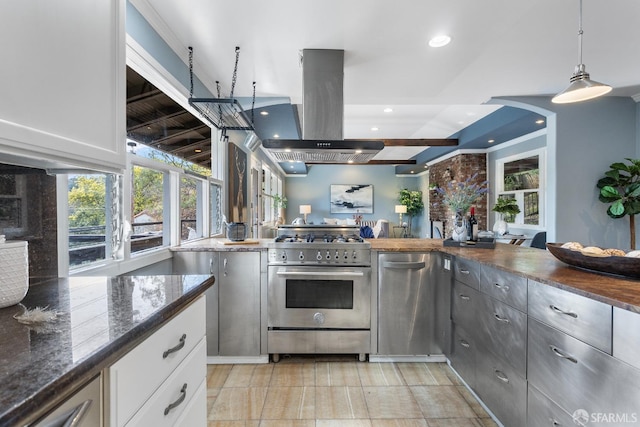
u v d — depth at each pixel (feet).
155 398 2.69
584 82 5.79
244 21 6.60
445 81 9.87
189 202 9.27
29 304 2.91
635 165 10.59
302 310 7.88
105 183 5.59
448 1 5.99
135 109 6.61
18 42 2.25
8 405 1.44
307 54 7.86
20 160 3.26
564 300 3.88
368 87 10.41
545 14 6.40
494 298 5.51
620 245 11.54
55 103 2.59
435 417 5.77
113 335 2.20
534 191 17.42
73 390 1.86
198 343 3.65
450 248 7.76
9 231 3.43
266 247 7.84
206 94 9.71
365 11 6.29
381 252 7.88
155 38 6.57
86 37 2.94
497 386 5.43
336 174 35.19
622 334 3.13
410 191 34.55
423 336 7.96
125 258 5.87
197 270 7.86
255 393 6.56
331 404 6.17
